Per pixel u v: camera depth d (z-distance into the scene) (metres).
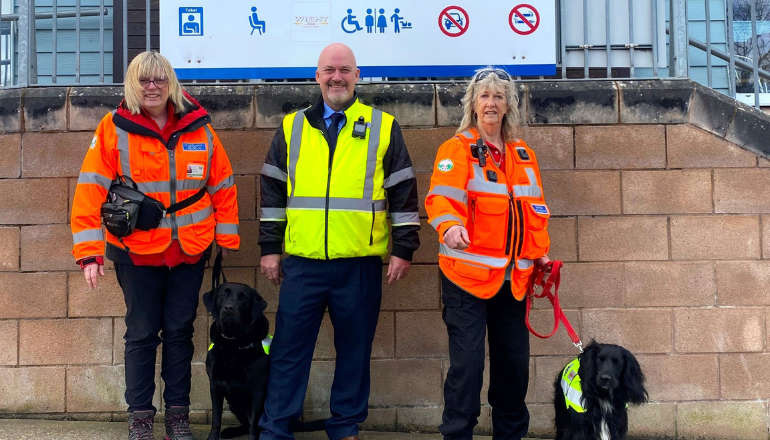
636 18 4.68
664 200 4.38
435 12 4.45
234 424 4.34
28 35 4.46
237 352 3.74
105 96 4.35
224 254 4.31
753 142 4.36
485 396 4.36
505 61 4.47
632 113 4.37
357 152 3.65
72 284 4.32
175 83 3.61
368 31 4.44
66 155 4.34
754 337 4.34
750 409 4.32
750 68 6.03
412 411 4.35
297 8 4.43
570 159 4.38
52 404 4.32
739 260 4.36
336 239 3.59
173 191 3.62
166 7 4.42
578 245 4.36
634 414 4.33
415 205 3.72
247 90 4.36
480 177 3.43
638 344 4.35
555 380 3.92
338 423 3.71
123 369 4.32
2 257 4.32
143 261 3.62
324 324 4.38
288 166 3.70
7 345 4.31
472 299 3.41
